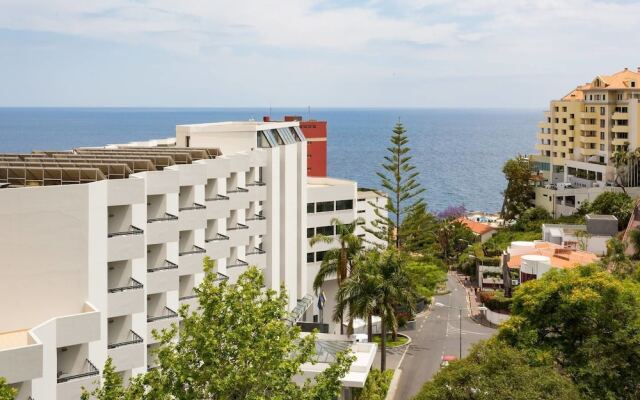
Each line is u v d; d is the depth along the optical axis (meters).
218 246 50.81
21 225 34.09
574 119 131.62
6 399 24.56
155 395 28.69
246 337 29.62
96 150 52.69
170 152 52.19
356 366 48.81
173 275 43.47
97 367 36.50
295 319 66.44
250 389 29.12
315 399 30.58
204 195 48.75
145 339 40.84
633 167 118.00
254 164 61.56
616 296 41.97
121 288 38.41
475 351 40.66
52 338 32.69
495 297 79.31
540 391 35.62
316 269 79.44
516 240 111.75
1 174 39.69
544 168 139.62
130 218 38.91
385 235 83.56
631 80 124.31
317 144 107.56
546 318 42.81
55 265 35.00
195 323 30.06
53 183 39.53
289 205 68.50
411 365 64.06
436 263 91.44
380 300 58.78
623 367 39.53
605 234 98.56
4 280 33.94
